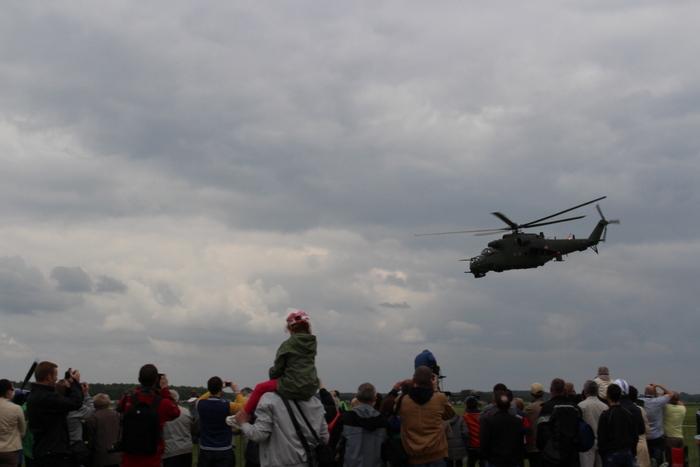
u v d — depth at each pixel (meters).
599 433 12.36
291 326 7.54
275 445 7.31
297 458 7.28
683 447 15.55
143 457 9.60
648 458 14.70
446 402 9.90
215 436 12.34
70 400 11.05
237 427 7.36
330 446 8.04
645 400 15.43
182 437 12.94
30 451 12.86
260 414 7.29
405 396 9.94
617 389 12.34
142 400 9.65
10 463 11.20
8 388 11.43
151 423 9.55
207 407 12.31
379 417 9.87
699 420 14.62
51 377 11.09
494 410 12.14
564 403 12.25
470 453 15.23
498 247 31.25
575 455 12.12
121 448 9.56
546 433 12.20
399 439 9.96
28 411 10.98
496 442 11.78
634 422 12.31
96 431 12.53
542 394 14.88
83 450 11.91
